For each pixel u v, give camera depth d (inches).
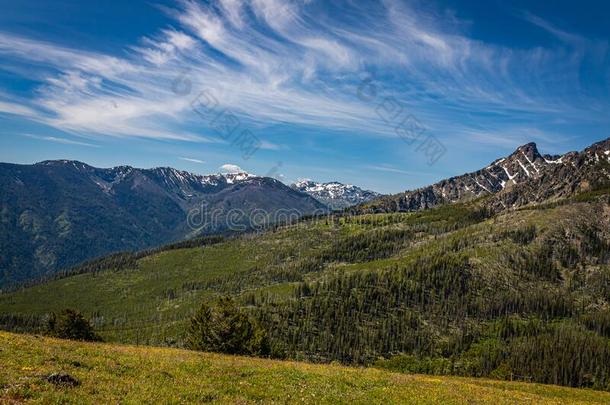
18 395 727.1
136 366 1121.4
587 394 2618.1
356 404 1027.9
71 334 3693.4
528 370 7342.5
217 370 1212.5
